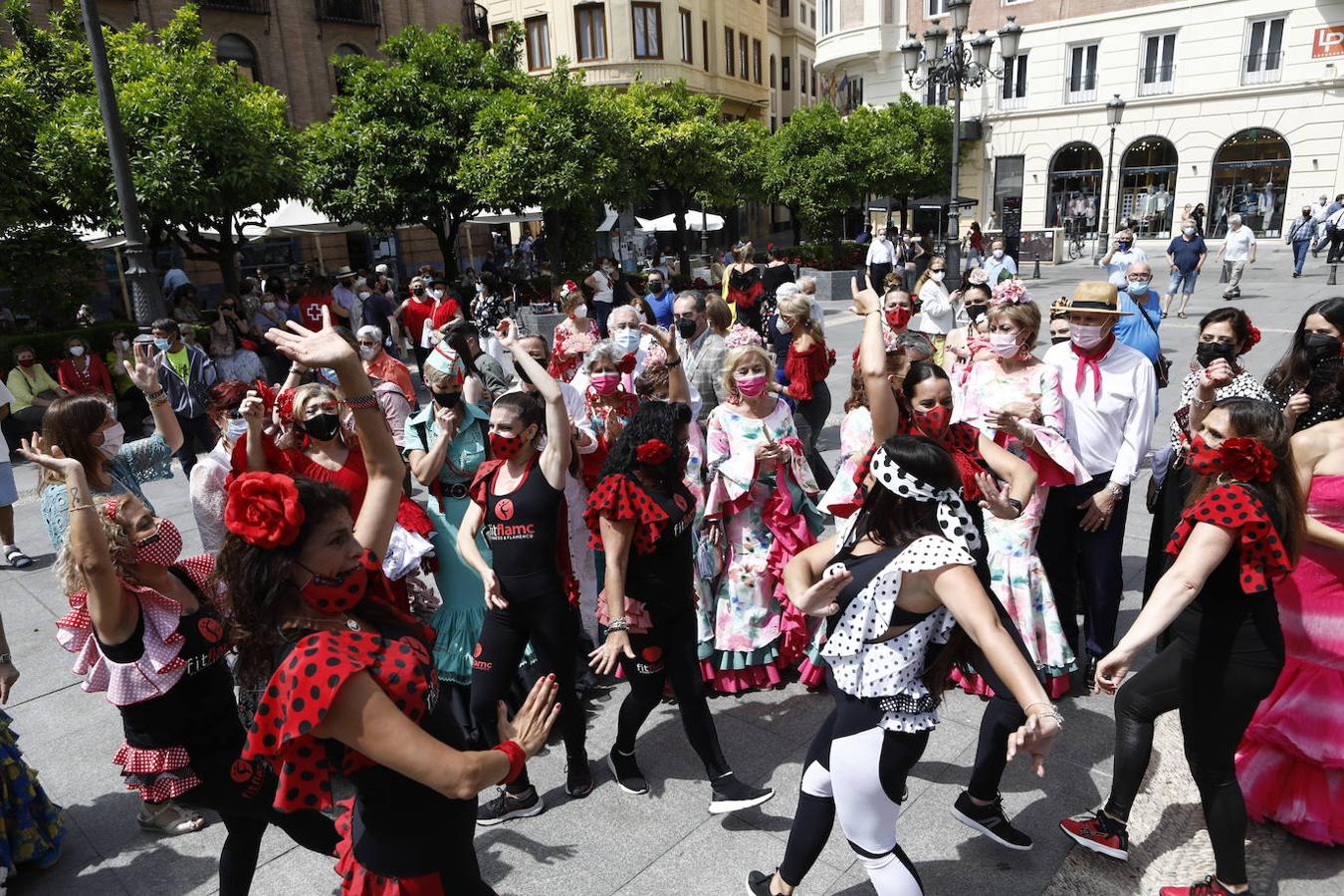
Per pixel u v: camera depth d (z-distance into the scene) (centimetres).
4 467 648
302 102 2662
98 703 448
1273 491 255
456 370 394
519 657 347
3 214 1168
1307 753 295
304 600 189
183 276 1850
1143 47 3006
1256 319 1436
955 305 1195
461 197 1689
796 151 2517
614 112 1756
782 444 421
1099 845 300
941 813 331
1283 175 2866
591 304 1573
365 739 177
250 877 278
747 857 315
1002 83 3291
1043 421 405
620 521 318
